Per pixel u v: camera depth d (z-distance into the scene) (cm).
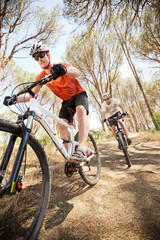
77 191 153
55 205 127
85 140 135
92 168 228
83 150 128
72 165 131
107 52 1028
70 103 160
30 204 127
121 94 1994
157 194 128
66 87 149
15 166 88
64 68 103
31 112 106
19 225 103
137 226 94
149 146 386
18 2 562
